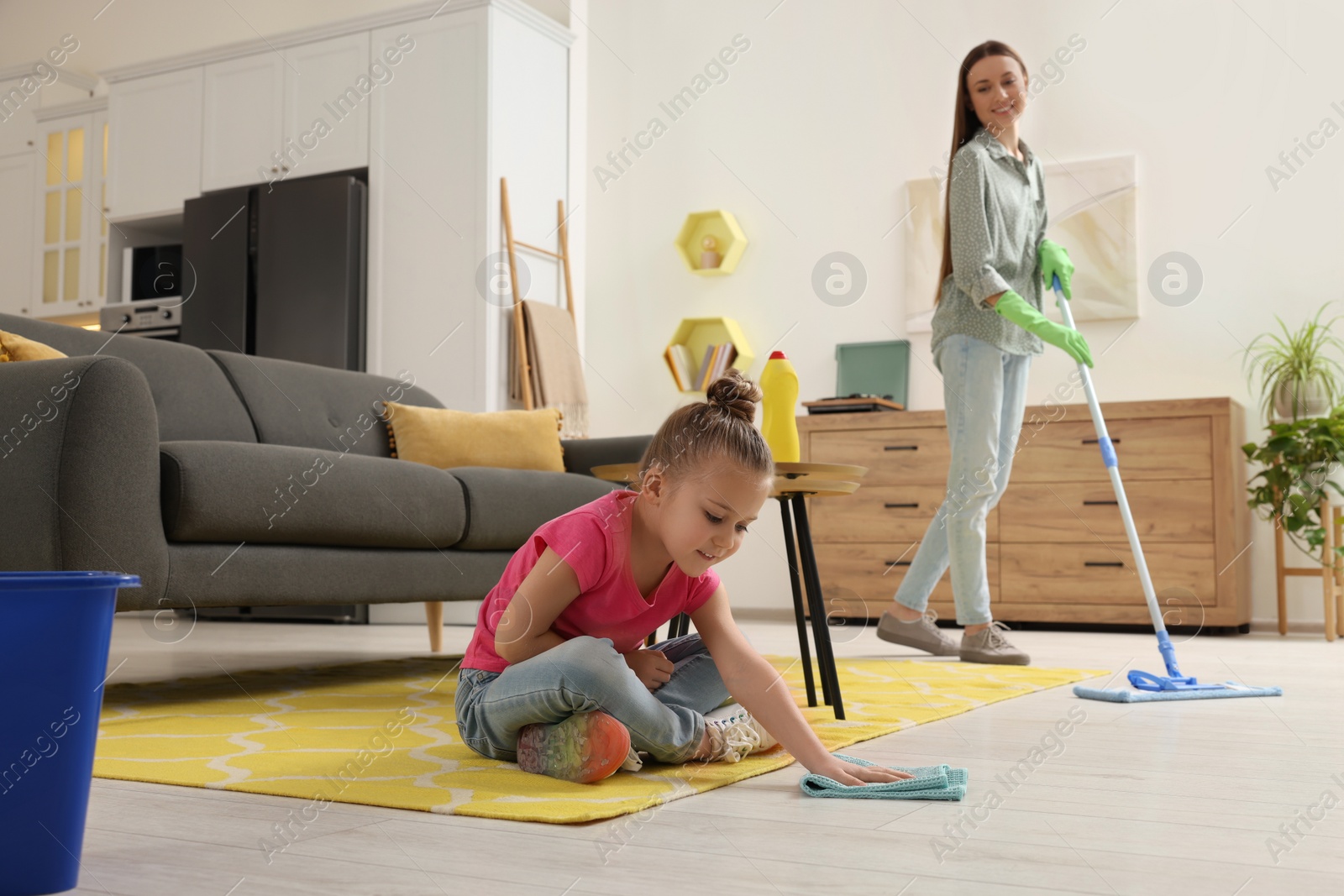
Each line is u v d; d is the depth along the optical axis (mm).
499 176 4711
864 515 4441
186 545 2025
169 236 5754
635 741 1336
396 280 4766
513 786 1265
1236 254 4328
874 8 5016
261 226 4895
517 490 2795
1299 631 4098
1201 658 3057
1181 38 4453
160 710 1988
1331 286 4195
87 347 2529
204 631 4160
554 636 1372
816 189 5070
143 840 1037
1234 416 3986
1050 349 4559
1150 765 1441
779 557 4961
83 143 5867
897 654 3191
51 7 6438
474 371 4613
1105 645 3512
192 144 5227
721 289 5199
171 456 2012
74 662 868
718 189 5234
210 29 6031
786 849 1003
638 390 5309
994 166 2920
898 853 990
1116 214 4484
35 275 5926
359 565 2383
